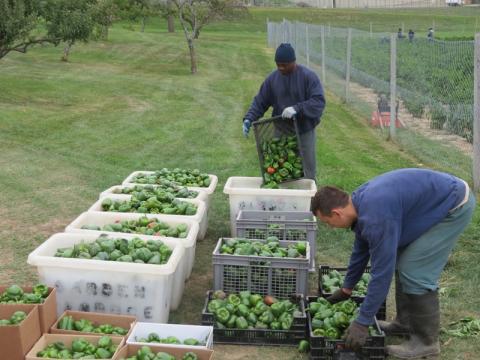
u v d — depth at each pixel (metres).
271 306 3.99
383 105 11.70
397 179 3.45
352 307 3.85
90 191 7.21
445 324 4.18
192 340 3.58
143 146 9.77
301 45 22.55
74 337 3.52
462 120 9.79
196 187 5.70
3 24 14.72
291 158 5.64
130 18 30.12
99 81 19.48
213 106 14.71
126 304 3.95
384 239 3.31
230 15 26.03
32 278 4.86
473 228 5.73
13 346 3.35
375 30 50.94
